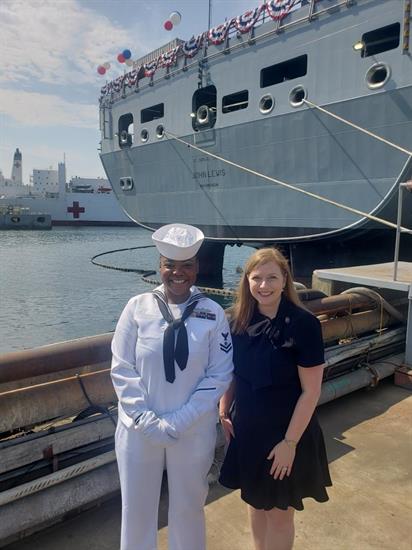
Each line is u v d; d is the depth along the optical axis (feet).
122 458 6.07
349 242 43.88
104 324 39.40
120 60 56.75
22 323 39.42
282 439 6.09
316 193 38.99
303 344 5.95
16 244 119.34
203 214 50.16
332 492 9.12
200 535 6.37
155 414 5.89
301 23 37.52
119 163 61.77
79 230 196.44
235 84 43.73
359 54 34.27
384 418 12.47
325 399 12.81
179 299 6.29
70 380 9.11
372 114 34.12
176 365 5.92
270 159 41.91
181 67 49.32
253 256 6.37
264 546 6.75
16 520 7.38
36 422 8.61
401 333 16.44
